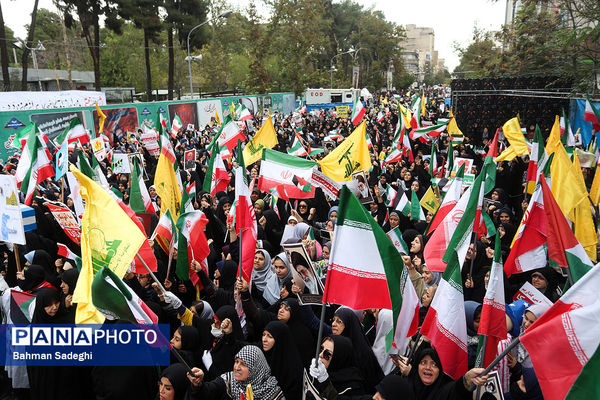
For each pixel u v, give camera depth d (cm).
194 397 418
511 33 2836
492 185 930
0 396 563
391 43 8494
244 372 418
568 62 2188
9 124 2230
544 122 2466
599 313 331
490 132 2703
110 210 488
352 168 941
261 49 5306
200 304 566
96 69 3778
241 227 599
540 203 566
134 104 3072
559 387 336
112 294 399
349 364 451
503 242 763
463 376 388
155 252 680
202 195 941
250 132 2402
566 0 1973
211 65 5938
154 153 1733
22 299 558
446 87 9550
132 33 5728
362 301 421
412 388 400
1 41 3088
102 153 1577
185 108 3512
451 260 425
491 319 410
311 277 545
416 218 923
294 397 452
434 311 431
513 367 450
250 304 540
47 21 6253
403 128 1567
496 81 2706
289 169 920
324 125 3341
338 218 424
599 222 769
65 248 697
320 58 8106
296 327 522
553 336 341
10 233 664
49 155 1240
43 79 4191
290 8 5397
